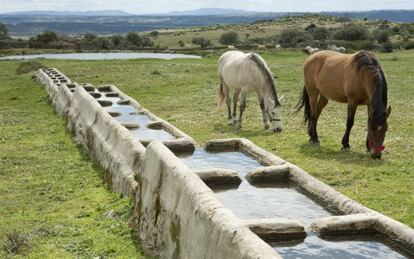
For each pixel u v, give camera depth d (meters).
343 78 11.80
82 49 70.81
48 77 24.45
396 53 48.12
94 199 8.76
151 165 7.18
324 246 5.60
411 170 10.33
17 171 10.75
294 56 44.81
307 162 11.10
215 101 20.34
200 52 59.44
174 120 16.56
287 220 5.80
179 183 6.04
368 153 11.73
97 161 10.88
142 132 12.33
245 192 7.61
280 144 12.84
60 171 10.67
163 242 6.21
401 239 5.51
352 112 11.79
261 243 4.23
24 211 8.33
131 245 6.76
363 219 5.88
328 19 135.50
